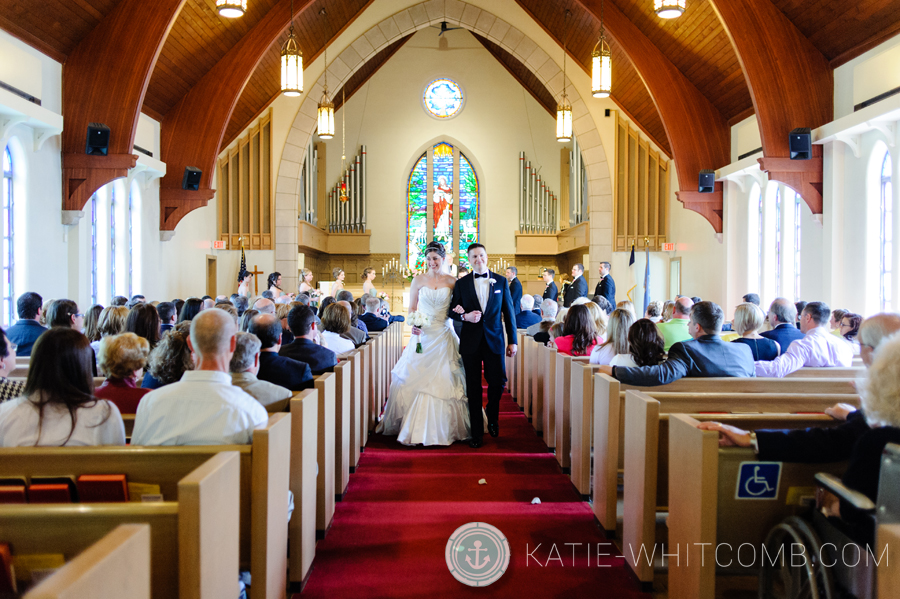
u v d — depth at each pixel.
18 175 7.18
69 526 1.63
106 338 2.77
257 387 2.79
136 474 2.09
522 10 13.33
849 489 1.85
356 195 19.19
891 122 6.93
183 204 10.91
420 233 19.45
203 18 9.37
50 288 7.72
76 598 1.11
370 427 5.80
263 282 13.46
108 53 7.87
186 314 5.36
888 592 1.43
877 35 7.11
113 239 9.45
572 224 17.61
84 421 2.21
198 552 1.69
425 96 19.34
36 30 7.09
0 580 1.57
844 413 2.53
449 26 19.11
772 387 3.40
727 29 8.09
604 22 10.84
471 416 5.26
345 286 18.62
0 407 2.20
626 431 3.09
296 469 2.77
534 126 19.41
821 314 4.18
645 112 12.92
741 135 10.54
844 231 7.88
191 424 2.29
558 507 3.83
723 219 11.09
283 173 13.47
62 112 7.85
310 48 13.03
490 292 5.32
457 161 19.44
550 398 5.16
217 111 10.87
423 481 4.32
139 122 9.91
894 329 2.23
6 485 2.03
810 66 8.02
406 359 5.54
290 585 2.79
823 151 8.12
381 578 2.91
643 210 13.50
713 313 3.52
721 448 2.26
